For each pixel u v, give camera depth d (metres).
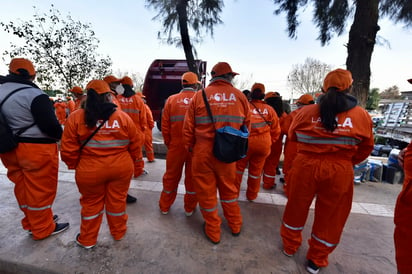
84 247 2.13
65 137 1.89
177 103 2.60
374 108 31.61
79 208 2.92
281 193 3.63
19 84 2.01
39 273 1.92
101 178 1.96
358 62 4.23
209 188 2.20
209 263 2.01
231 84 2.25
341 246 2.32
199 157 2.12
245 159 2.97
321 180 1.80
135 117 3.76
